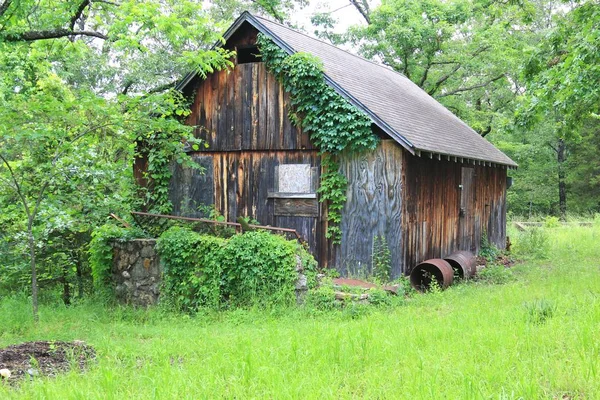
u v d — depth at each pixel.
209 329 9.52
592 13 13.77
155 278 12.20
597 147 39.19
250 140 14.55
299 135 13.91
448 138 15.66
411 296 11.95
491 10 18.81
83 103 9.96
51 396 4.98
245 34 14.59
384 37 29.95
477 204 17.94
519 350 5.88
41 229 11.04
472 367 5.25
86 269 14.15
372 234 13.09
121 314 11.49
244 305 11.16
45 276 13.66
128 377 5.90
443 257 15.10
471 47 29.61
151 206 15.59
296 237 13.93
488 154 17.83
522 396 4.38
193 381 5.29
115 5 13.25
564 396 4.59
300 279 11.03
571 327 6.65
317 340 6.74
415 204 13.40
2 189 10.23
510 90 33.88
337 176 13.39
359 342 6.58
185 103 14.98
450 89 33.50
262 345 6.94
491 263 17.09
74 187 10.47
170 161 15.59
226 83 14.88
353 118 12.81
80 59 23.55
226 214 14.88
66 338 8.64
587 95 12.76
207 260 11.55
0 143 9.94
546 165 42.38
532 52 15.36
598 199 40.41
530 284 12.21
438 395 4.52
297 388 4.87
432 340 6.75
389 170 12.95
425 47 29.58
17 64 15.45
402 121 13.72
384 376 5.26
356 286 11.65
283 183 14.16
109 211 12.86
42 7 14.04
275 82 14.21
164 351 6.96
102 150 11.59
